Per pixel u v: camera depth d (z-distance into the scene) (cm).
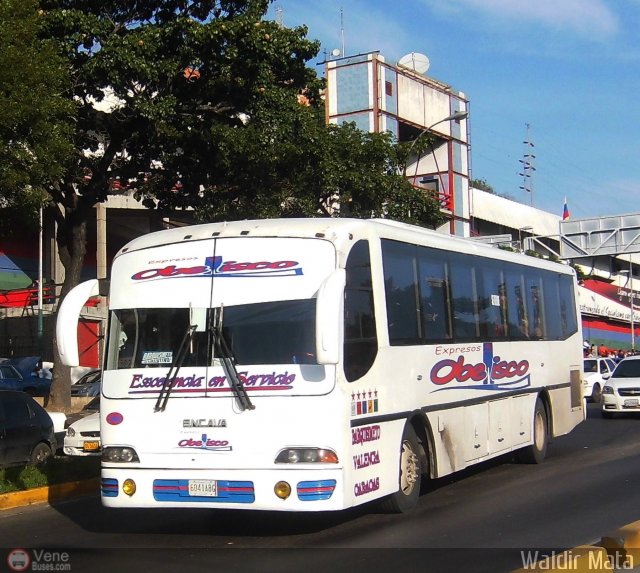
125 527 1031
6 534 1017
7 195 1558
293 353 871
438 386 1124
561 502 1105
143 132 2153
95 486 1348
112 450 905
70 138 1842
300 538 922
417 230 1157
